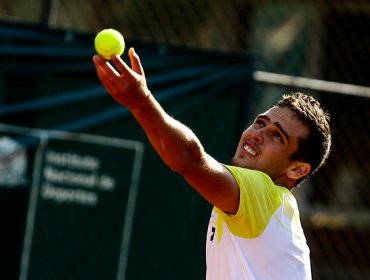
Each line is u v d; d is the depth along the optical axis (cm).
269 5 2922
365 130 2906
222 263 955
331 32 3002
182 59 1928
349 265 2916
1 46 1814
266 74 2058
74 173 1862
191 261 1930
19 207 1819
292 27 2948
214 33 2858
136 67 818
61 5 2691
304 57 2947
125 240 1894
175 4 2822
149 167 1911
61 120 1855
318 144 995
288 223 945
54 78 1852
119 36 859
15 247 1814
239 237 925
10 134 1812
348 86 2120
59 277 1844
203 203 1939
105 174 1883
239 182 887
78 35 1873
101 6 2745
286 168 993
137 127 1902
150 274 1903
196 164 841
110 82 802
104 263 1877
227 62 1950
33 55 1836
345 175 3047
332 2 2988
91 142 1872
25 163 1822
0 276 1803
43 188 1839
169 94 1914
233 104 1947
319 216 2939
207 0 2856
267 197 922
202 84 1933
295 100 1005
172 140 823
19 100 1822
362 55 3028
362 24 3025
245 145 995
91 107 1875
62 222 1848
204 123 1933
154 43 1911
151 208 1909
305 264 963
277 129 979
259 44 2906
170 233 1920
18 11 2630
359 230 2978
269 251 929
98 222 1873
